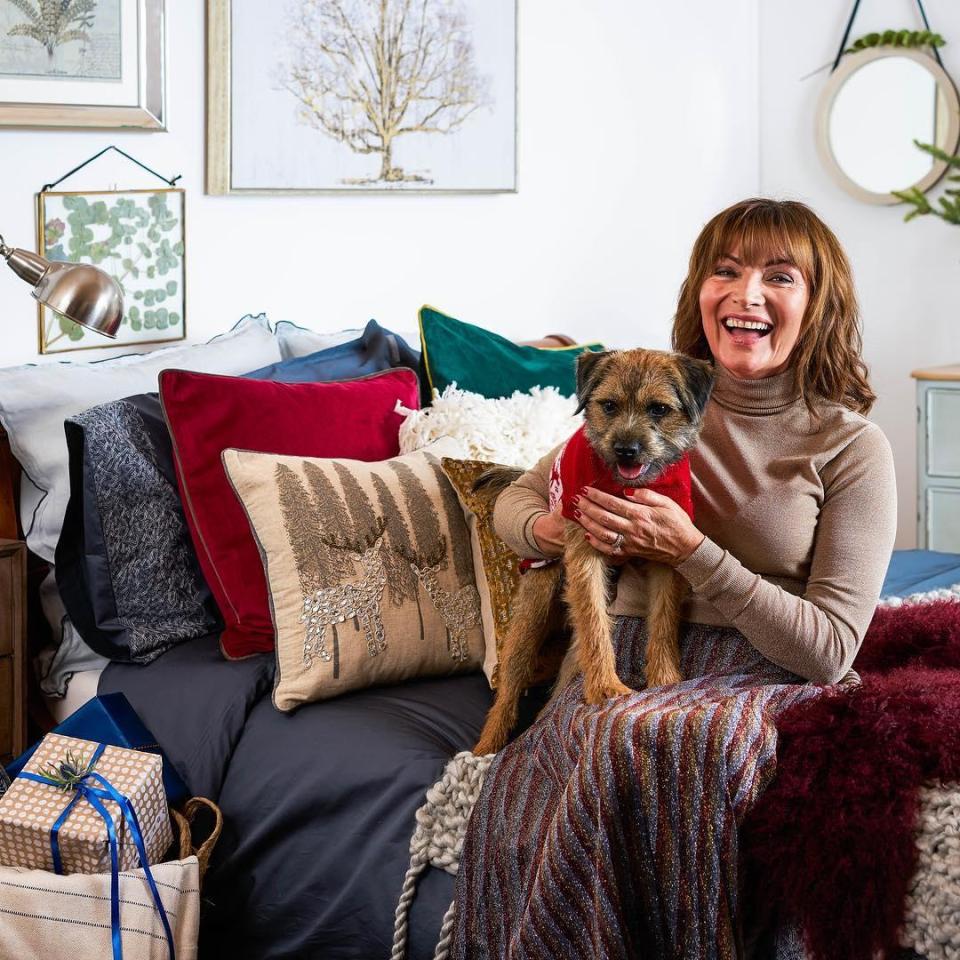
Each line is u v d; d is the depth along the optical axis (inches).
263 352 108.9
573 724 63.3
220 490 86.2
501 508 76.9
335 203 122.8
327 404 92.6
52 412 92.2
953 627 78.0
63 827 68.6
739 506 69.1
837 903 54.4
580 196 149.6
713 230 73.6
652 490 65.9
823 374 71.1
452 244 135.0
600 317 154.9
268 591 79.4
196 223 111.5
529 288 144.9
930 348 168.7
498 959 63.2
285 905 73.4
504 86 135.3
